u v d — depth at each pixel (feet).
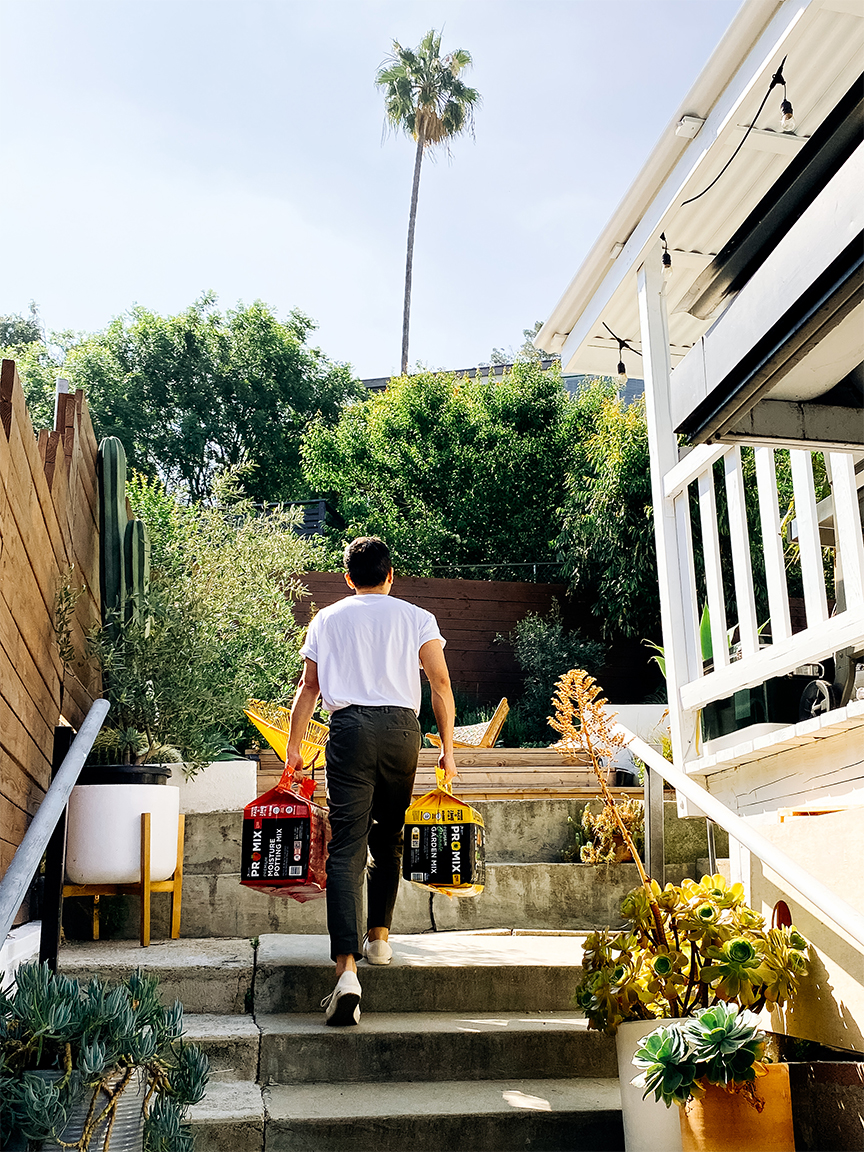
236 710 16.11
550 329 18.39
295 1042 9.37
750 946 7.83
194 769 14.70
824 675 12.36
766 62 11.60
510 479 44.50
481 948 12.13
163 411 74.08
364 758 10.32
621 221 15.28
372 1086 9.19
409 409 46.75
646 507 36.06
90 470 14.71
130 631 14.38
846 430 7.77
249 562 22.49
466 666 34.83
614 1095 9.02
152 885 12.25
